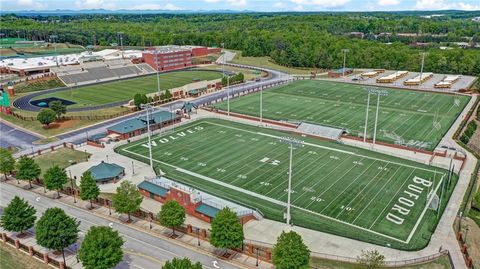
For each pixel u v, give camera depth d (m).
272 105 135.00
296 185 75.38
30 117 119.94
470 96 146.62
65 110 120.19
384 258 52.03
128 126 105.19
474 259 53.06
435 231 60.22
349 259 53.16
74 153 92.94
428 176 78.94
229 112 124.62
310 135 103.75
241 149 94.12
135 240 58.72
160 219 59.22
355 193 72.19
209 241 55.28
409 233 59.84
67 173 81.56
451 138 101.12
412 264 52.34
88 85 171.88
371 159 87.56
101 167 79.06
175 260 42.94
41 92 157.12
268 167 83.50
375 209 66.75
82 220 64.50
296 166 83.94
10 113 125.00
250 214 63.72
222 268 52.16
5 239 59.16
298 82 175.38
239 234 53.44
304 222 63.00
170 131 107.69
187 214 67.06
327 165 84.44
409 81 168.25
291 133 105.81
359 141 100.06
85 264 48.25
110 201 69.88
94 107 134.00
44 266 53.12
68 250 56.78
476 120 117.94
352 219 63.78
